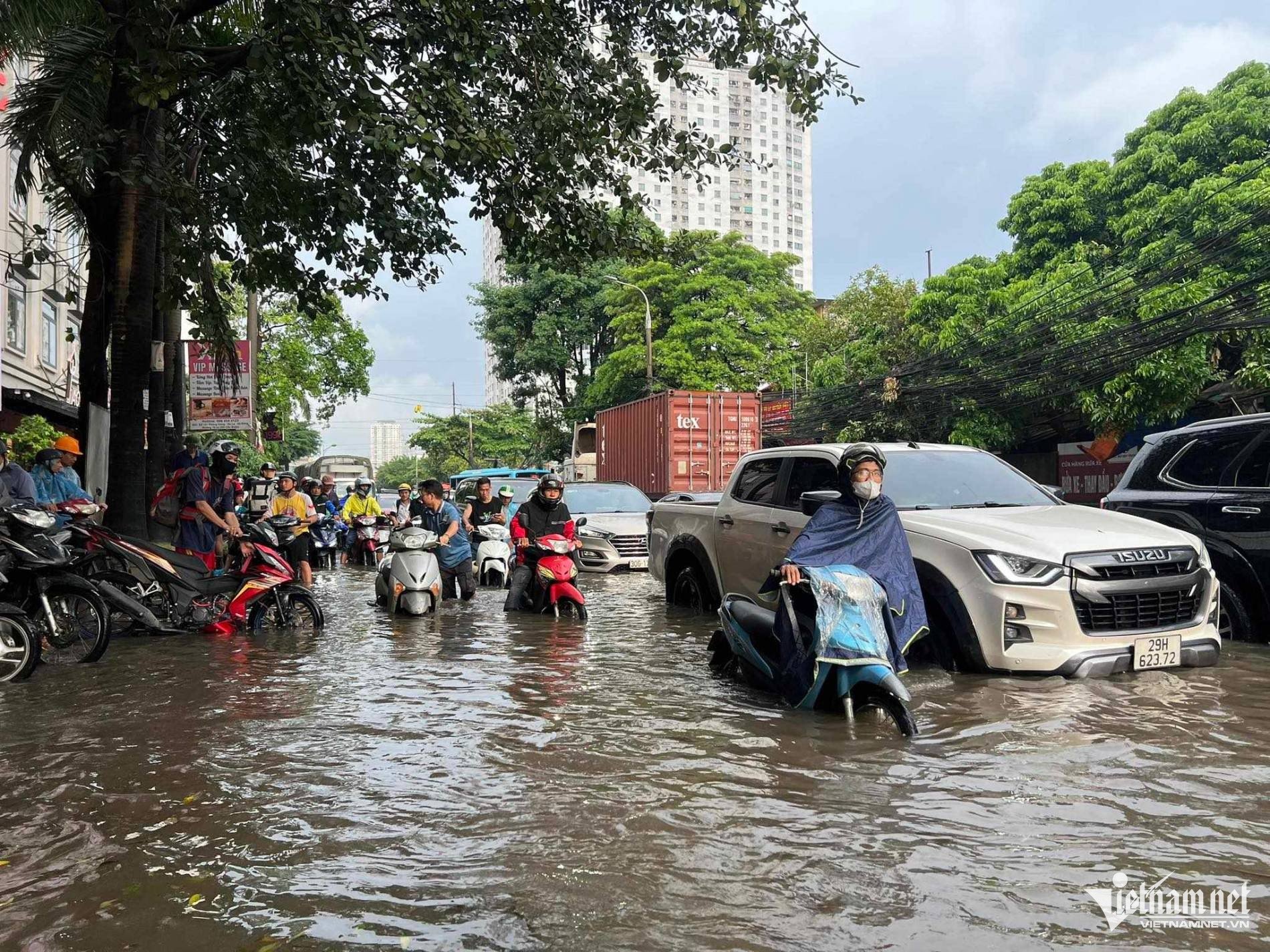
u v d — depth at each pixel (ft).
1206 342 64.03
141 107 37.11
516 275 171.83
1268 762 13.42
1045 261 85.15
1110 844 10.43
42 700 19.81
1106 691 17.74
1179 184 75.92
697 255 147.64
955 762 13.74
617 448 88.58
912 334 92.89
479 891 9.46
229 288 45.32
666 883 9.59
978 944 8.16
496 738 15.87
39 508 25.05
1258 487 23.43
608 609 35.55
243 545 31.30
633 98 36.63
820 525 18.11
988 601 18.95
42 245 46.80
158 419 50.01
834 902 9.05
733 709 17.78
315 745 15.57
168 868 10.23
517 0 34.35
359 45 28.35
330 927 8.68
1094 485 82.94
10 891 9.65
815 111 34.37
